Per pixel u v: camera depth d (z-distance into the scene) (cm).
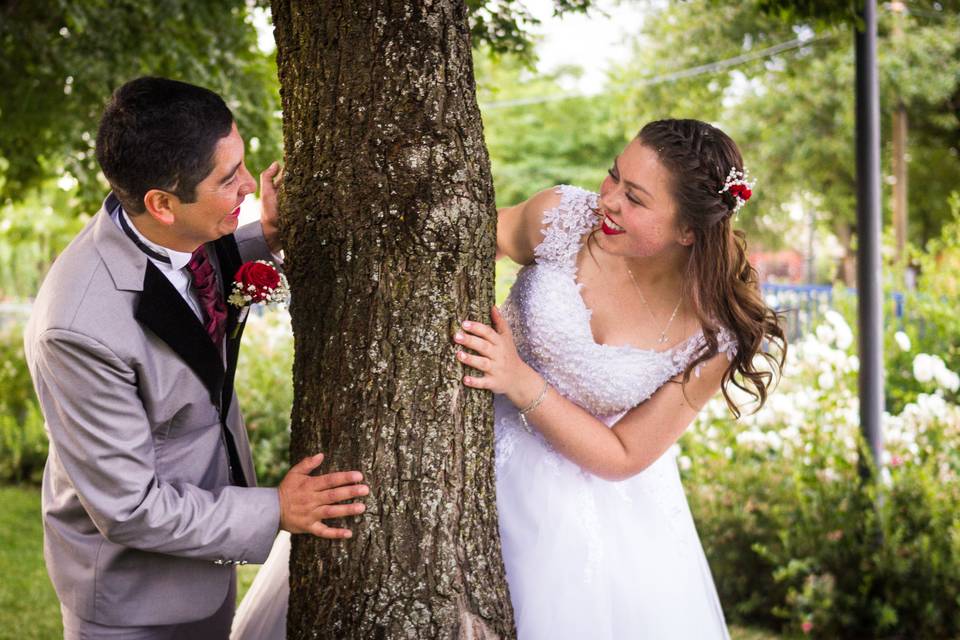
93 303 174
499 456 242
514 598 231
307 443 185
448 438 180
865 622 380
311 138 181
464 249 180
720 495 430
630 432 230
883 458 401
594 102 1933
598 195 245
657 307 237
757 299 228
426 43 175
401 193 175
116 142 168
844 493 401
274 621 237
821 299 871
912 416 431
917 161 1608
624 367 234
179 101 169
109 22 501
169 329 182
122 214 186
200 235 181
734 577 419
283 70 188
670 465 261
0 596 444
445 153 176
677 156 208
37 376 179
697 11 1423
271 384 628
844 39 1335
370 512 178
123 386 175
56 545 198
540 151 1956
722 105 1505
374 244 176
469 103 181
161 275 182
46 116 530
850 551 390
